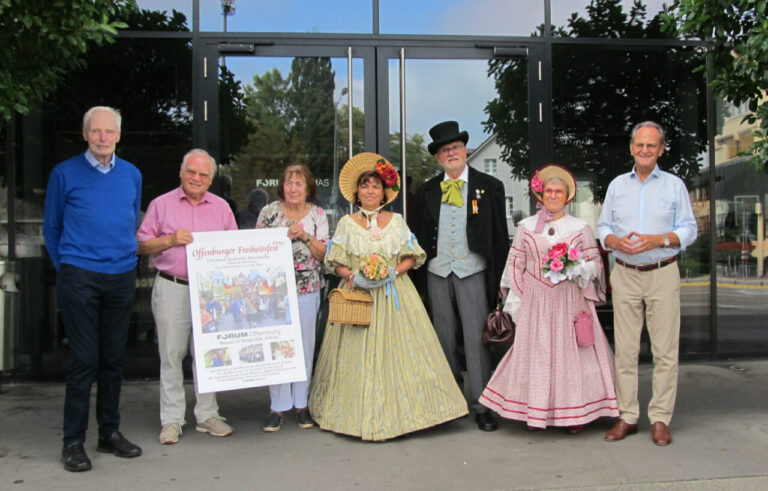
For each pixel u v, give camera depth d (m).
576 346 4.13
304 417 4.43
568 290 4.16
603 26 5.78
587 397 4.14
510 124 5.71
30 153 5.39
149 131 5.45
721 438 4.14
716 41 4.20
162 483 3.53
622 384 4.18
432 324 4.61
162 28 5.43
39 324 5.43
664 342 4.09
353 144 5.57
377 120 5.57
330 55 5.54
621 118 5.81
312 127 5.54
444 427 4.41
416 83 5.61
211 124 5.46
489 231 4.39
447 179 4.52
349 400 4.21
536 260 4.19
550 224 4.26
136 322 5.48
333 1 5.54
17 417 4.62
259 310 4.18
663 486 3.45
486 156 5.71
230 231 4.17
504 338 4.21
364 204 4.37
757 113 3.97
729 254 5.98
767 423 4.41
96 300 3.74
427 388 4.20
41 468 3.73
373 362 4.17
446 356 4.59
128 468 3.73
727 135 5.93
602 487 3.45
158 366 5.50
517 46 5.70
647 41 5.81
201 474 3.65
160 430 4.38
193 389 5.34
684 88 5.88
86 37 3.59
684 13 4.11
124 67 5.42
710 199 5.94
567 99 5.76
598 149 5.79
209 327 4.11
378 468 3.72
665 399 4.11
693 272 5.99
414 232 4.64
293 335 4.20
